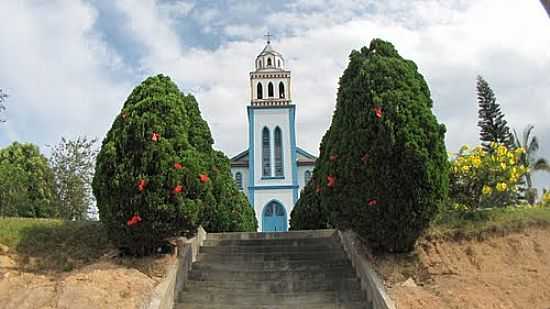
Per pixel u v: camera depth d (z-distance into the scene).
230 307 8.59
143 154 9.18
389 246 9.53
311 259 10.96
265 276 9.95
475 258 9.54
